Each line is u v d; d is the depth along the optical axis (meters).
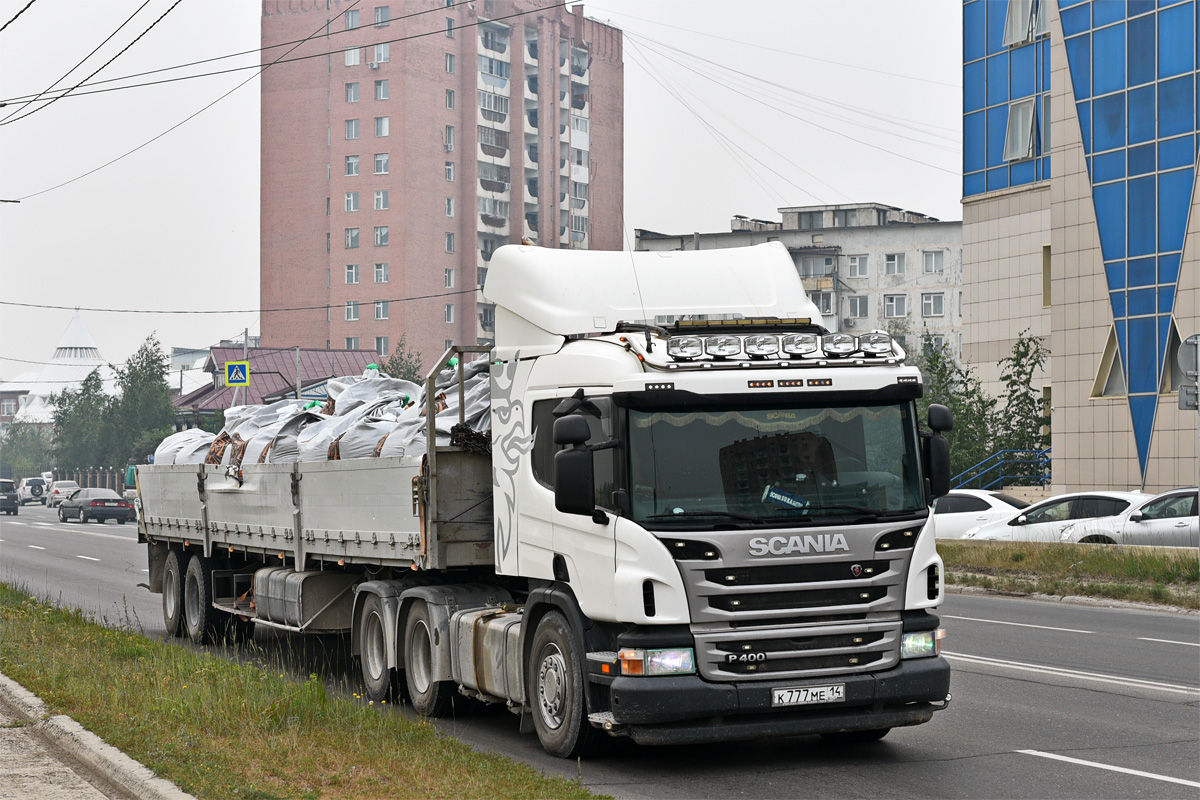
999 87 41.41
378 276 98.00
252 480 13.76
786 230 100.50
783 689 7.76
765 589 7.79
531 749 8.98
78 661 11.80
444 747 8.30
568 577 8.50
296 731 8.63
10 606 16.58
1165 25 31.19
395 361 79.44
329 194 99.69
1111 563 20.80
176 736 8.40
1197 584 19.39
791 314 9.16
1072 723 9.77
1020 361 37.19
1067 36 33.69
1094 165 32.94
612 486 7.94
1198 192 30.27
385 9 97.44
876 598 7.99
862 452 8.14
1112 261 32.44
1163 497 22.27
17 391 182.25
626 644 7.77
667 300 9.09
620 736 8.19
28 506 84.00
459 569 10.48
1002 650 13.99
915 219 108.50
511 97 102.50
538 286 9.16
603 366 8.30
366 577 11.70
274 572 13.20
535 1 103.31
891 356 8.37
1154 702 10.66
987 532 24.52
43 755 8.48
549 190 103.62
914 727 9.68
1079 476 33.19
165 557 17.50
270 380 80.56
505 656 9.21
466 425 10.26
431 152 98.38
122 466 84.50
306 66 100.12
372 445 11.92
